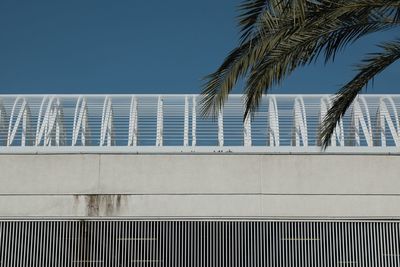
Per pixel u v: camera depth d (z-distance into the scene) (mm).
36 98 22969
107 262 20719
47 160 21438
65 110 22828
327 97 22438
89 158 21422
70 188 21172
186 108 22391
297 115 22266
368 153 21469
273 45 12344
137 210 20984
